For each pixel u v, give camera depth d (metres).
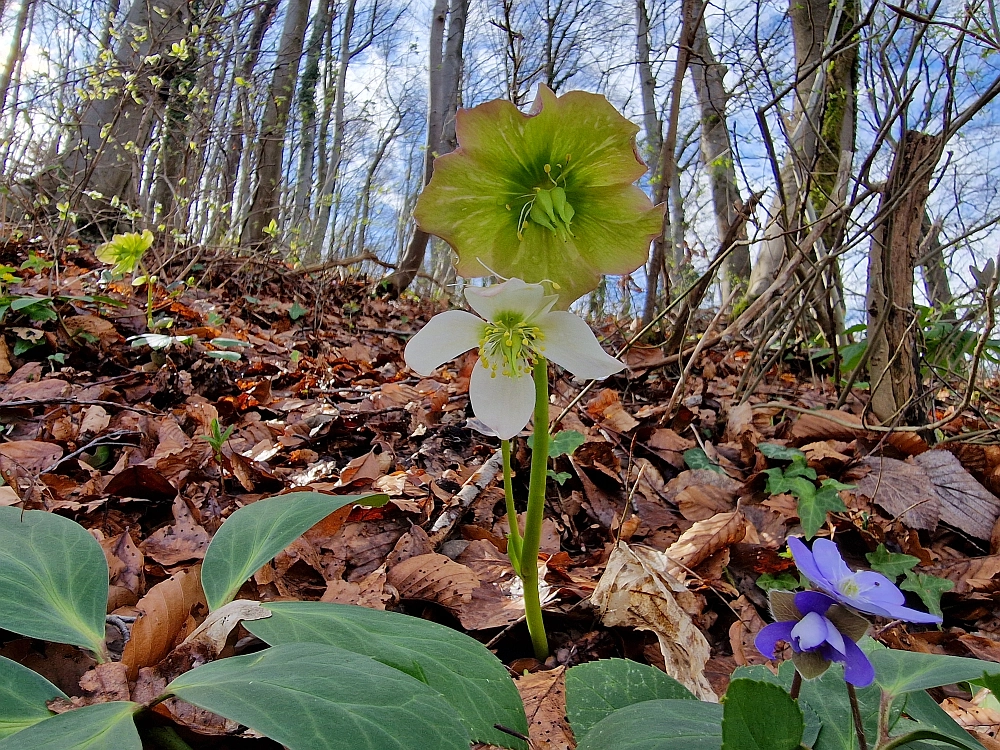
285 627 0.18
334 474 0.43
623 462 0.45
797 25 0.75
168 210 1.48
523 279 0.21
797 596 0.14
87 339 0.60
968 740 0.16
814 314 0.77
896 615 0.13
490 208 0.20
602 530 0.39
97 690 0.19
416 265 1.41
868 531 0.38
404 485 0.39
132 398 0.53
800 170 0.63
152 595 0.22
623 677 0.20
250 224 1.52
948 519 0.39
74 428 0.43
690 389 0.62
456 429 0.51
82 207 1.18
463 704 0.17
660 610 0.27
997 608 0.33
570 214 0.19
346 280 1.35
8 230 1.05
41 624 0.17
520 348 0.20
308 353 0.80
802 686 0.18
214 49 1.28
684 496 0.41
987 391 0.58
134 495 0.36
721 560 0.34
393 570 0.31
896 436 0.47
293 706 0.13
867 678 0.13
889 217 0.49
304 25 1.88
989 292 0.39
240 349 0.66
